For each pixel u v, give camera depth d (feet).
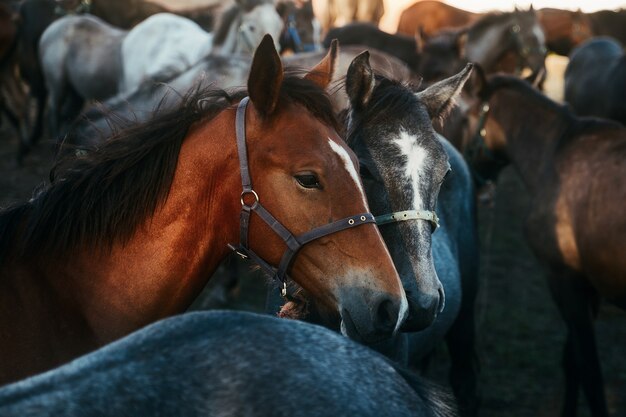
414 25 47.55
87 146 8.87
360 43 35.60
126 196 8.03
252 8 26.35
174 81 22.71
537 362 19.56
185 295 8.28
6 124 39.75
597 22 47.91
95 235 7.98
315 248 7.64
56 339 7.67
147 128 8.22
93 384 4.96
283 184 7.68
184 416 5.01
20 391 4.88
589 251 15.14
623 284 14.70
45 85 35.27
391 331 7.43
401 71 22.80
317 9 56.24
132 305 8.03
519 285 24.72
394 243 8.86
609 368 19.63
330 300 7.64
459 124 18.78
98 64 30.19
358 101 9.27
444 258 12.62
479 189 21.27
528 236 16.70
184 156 8.11
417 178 8.93
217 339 5.41
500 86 18.33
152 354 5.23
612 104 30.37
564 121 17.07
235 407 5.10
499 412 17.20
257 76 7.72
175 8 40.86
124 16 40.09
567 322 16.16
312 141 7.70
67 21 32.14
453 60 29.37
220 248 8.22
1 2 33.32
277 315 9.43
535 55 35.19
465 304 15.21
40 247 7.88
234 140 7.97
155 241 8.07
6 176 31.01
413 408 5.72
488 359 19.61
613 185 14.96
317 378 5.35
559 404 17.71
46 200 7.98
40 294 7.73
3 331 7.48
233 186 7.94
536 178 17.04
